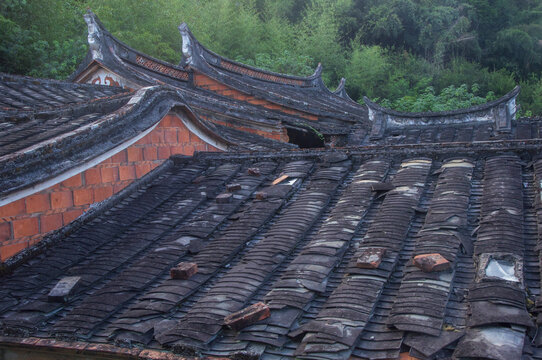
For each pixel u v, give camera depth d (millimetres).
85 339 3355
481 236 3656
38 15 14742
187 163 6402
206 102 9992
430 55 37438
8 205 4320
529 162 4574
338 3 34906
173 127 6402
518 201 3986
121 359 3174
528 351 2568
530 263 3305
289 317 3119
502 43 37781
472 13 38594
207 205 5277
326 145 12945
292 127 11812
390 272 3463
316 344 2836
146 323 3328
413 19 36406
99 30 11094
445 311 2965
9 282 4145
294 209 4734
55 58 14859
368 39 36969
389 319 2955
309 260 3756
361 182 4926
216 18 24266
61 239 4730
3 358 3686
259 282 3627
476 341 2635
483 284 3104
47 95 8742
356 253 3785
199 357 2977
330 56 30219
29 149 4484
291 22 34844
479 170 4703
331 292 3416
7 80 8688
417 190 4551
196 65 13141
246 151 6262
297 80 18094
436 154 5105
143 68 12055
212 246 4340
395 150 5316
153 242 4684
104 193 5324
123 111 5508
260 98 12562
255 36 26844
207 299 3457
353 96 30656
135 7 17578
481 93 33500
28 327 3541
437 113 11594
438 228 3844
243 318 3055
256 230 4488
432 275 3295
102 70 11281
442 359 2625
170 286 3730
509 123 10539
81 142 4922
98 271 4199
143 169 5906
